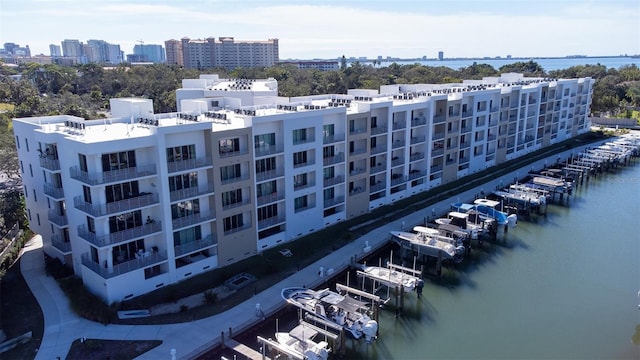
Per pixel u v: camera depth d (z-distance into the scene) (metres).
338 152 62.69
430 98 75.38
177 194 44.69
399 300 47.28
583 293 48.59
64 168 43.75
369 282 50.09
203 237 48.62
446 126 79.75
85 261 43.12
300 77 176.12
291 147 54.97
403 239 56.47
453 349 39.53
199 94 80.00
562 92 115.00
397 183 72.94
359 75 177.88
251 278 47.19
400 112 71.88
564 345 39.88
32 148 49.50
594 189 86.31
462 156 87.44
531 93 104.38
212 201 48.25
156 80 162.38
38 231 53.12
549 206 77.06
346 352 39.22
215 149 46.94
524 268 54.47
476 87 96.75
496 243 61.94
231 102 65.19
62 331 38.50
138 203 42.25
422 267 53.31
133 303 41.91
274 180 54.50
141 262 43.00
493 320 43.75
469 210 65.31
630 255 57.69
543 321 43.50
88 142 39.12
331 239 58.41
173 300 43.12
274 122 53.16
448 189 79.81
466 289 49.62
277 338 37.69
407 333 41.84
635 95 161.12
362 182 67.00
